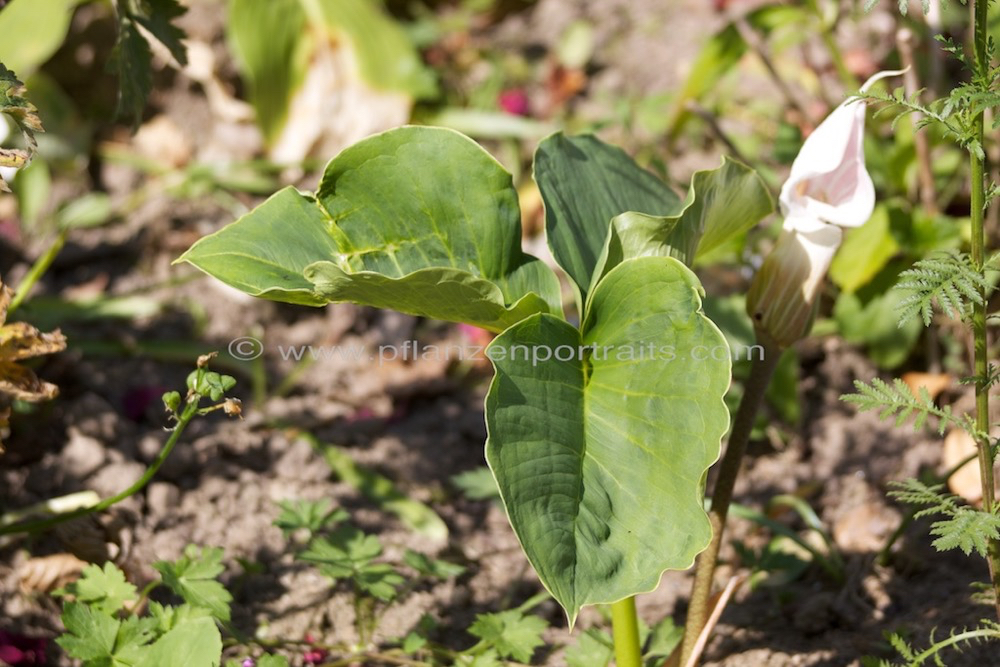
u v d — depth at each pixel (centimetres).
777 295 161
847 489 188
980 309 157
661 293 155
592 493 154
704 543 153
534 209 230
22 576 175
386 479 191
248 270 157
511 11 285
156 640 166
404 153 159
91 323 209
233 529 184
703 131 238
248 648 174
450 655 173
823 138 159
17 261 221
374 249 159
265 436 192
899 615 175
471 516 188
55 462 185
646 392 155
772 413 194
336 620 177
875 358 193
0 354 164
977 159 155
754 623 177
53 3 226
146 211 233
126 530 180
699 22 277
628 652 163
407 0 281
